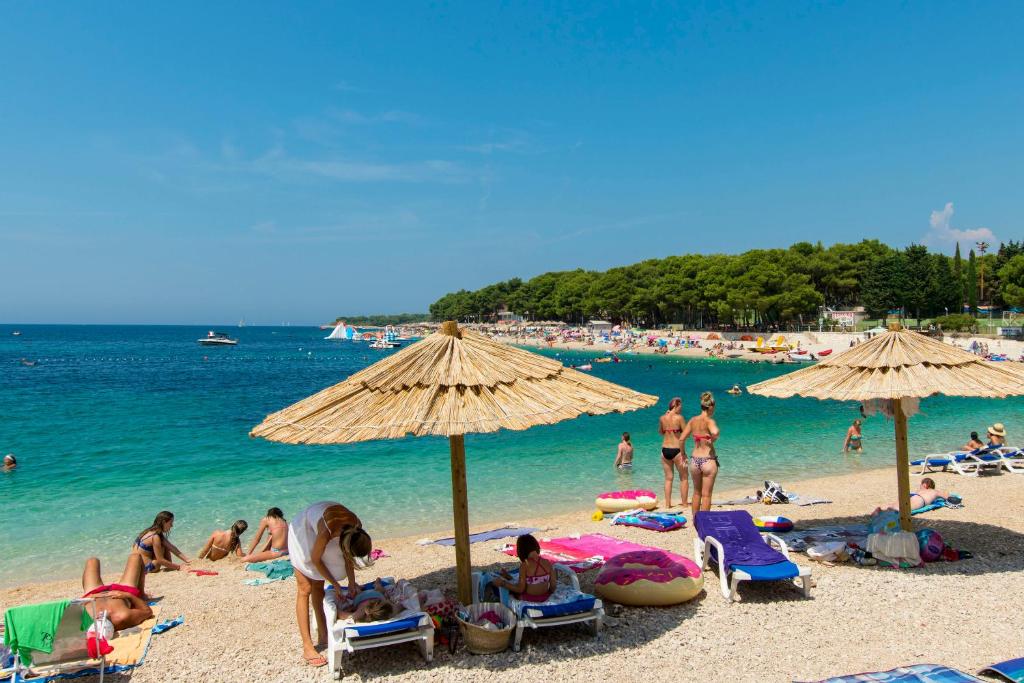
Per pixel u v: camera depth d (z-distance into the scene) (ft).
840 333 236.02
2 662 17.52
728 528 24.40
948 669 15.26
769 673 16.81
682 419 37.22
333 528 18.04
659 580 21.39
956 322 214.48
